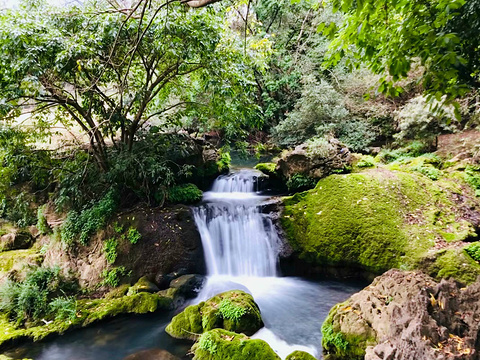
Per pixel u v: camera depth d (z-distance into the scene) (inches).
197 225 235.5
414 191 233.5
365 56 109.7
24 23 169.2
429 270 179.3
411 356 97.3
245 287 202.5
